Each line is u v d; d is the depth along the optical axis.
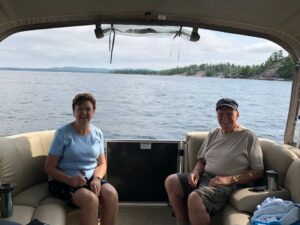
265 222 2.43
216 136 3.48
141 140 3.95
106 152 3.94
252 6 2.93
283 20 3.14
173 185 3.27
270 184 2.91
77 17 3.32
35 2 2.85
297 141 3.77
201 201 2.93
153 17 3.38
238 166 3.21
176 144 3.98
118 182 3.98
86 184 3.04
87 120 3.19
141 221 3.64
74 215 3.02
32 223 2.37
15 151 3.17
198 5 2.99
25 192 3.16
